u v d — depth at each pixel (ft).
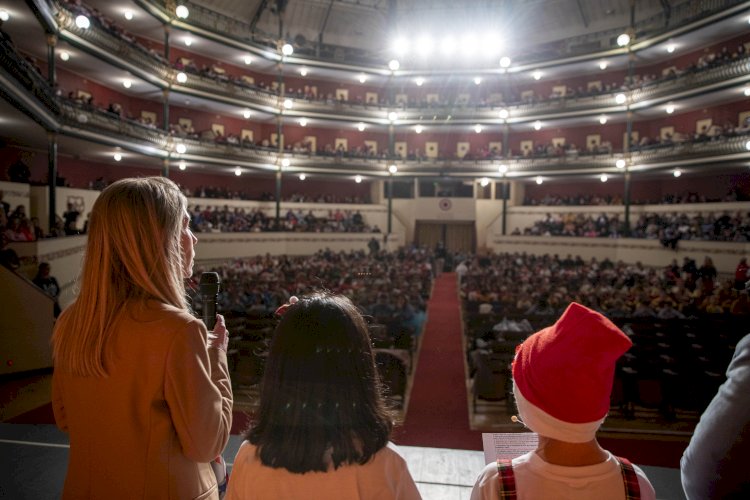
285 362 5.01
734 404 5.01
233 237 91.56
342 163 107.34
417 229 118.93
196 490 5.99
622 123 104.99
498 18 109.09
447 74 107.65
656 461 24.03
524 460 5.21
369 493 4.89
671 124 97.35
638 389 28.96
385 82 114.32
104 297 5.78
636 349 31.94
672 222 85.10
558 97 101.76
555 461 5.05
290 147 106.11
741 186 85.20
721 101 86.89
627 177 93.04
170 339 5.65
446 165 109.81
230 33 91.66
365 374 5.15
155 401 5.64
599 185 109.19
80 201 69.46
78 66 72.13
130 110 88.28
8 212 48.19
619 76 103.09
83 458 5.76
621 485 4.89
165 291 6.10
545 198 111.55
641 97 91.40
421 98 116.98
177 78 80.28
